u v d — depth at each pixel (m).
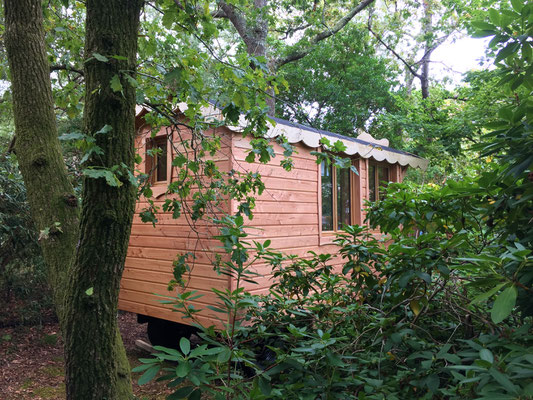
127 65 1.87
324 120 15.45
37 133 2.23
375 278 2.63
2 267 6.20
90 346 1.87
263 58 2.51
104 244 1.86
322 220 5.45
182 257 3.24
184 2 2.25
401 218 2.36
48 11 3.33
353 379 1.77
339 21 12.77
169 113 3.26
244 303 1.71
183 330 5.20
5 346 5.65
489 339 1.47
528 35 1.56
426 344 1.90
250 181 3.57
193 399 1.32
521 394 1.03
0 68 3.25
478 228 2.21
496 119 1.98
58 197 2.20
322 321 2.45
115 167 1.73
